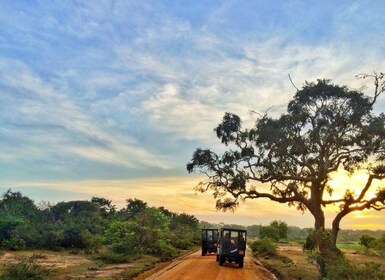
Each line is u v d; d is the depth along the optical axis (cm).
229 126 3550
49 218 6034
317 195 3419
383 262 3378
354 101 3216
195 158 3703
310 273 2359
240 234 2791
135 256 3244
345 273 1839
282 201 3638
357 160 3291
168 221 4269
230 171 3628
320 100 3278
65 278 1872
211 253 4322
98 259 3044
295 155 3459
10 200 5728
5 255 2988
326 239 2250
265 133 3344
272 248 4366
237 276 2192
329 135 3209
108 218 6706
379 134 3144
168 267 2656
